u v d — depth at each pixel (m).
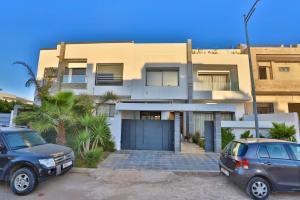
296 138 11.16
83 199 4.66
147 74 18.31
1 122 14.68
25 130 6.33
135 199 4.69
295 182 4.79
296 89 17.09
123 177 6.43
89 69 18.23
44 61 19.61
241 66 17.64
